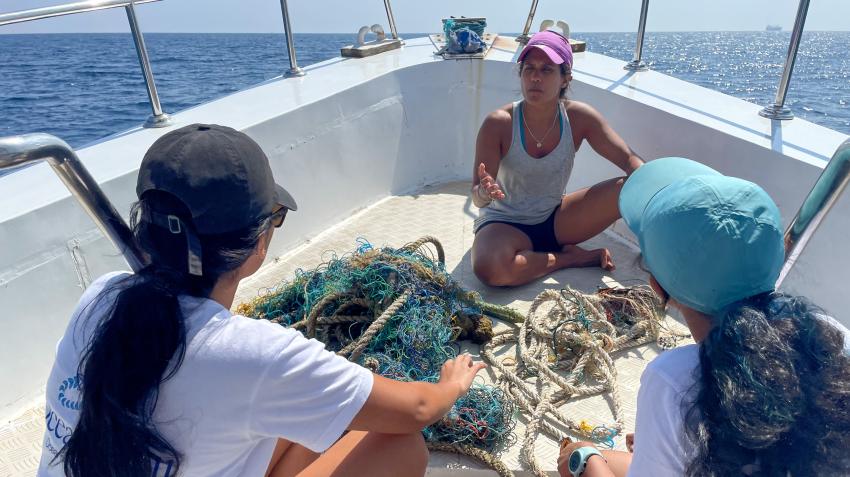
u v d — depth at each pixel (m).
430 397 1.26
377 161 3.52
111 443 0.91
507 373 2.04
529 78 2.53
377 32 4.18
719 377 0.84
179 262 0.98
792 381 0.81
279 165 2.90
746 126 2.54
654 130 2.83
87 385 0.91
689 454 0.91
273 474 1.39
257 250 1.06
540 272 2.68
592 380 2.12
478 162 2.76
